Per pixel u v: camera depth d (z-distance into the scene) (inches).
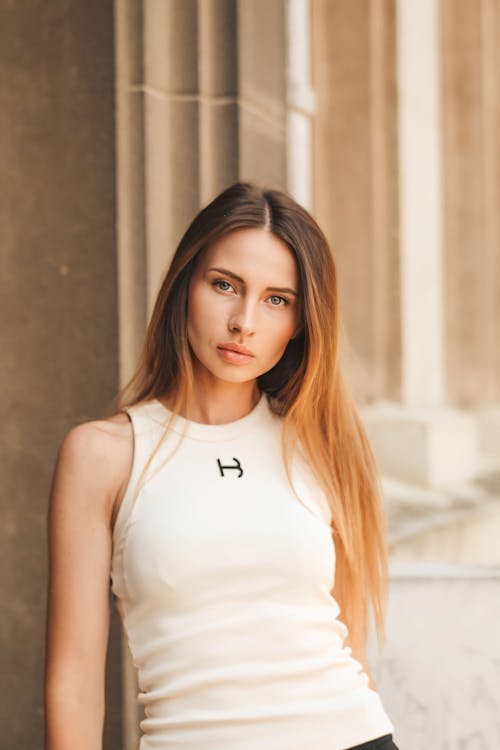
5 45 109.4
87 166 108.7
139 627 65.7
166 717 63.9
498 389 379.6
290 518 68.5
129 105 108.2
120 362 107.8
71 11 109.2
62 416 108.6
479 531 256.4
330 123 289.7
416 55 302.0
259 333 69.5
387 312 290.2
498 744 111.3
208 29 111.1
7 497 108.6
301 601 67.6
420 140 304.3
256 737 63.5
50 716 63.2
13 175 109.3
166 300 71.9
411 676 111.8
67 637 64.1
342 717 66.2
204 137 111.1
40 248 109.3
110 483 66.8
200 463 69.1
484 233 372.8
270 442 72.7
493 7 374.9
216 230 69.1
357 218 288.5
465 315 372.8
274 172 119.1
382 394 289.4
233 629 64.9
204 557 65.2
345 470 75.8
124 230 108.2
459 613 112.7
